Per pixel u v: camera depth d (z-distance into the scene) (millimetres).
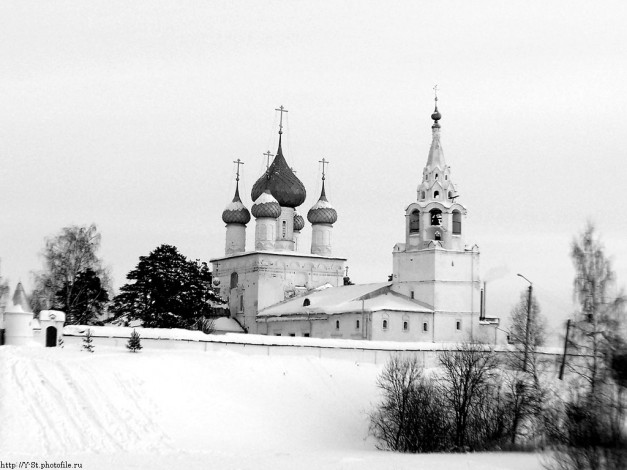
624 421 62250
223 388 82938
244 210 148750
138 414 75000
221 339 92875
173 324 117250
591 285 78125
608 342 72562
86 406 74250
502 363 91438
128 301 118188
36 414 71750
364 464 65125
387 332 115938
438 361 96125
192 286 120312
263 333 134250
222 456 67312
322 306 124750
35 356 82875
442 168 123312
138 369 81500
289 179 144750
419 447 77062
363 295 122438
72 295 119500
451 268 120375
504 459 70062
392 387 86938
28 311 92625
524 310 97562
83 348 88625
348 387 89562
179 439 72750
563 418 71875
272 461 65438
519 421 80250
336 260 143375
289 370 90125
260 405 82188
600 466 59750
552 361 87875
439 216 122312
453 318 119812
